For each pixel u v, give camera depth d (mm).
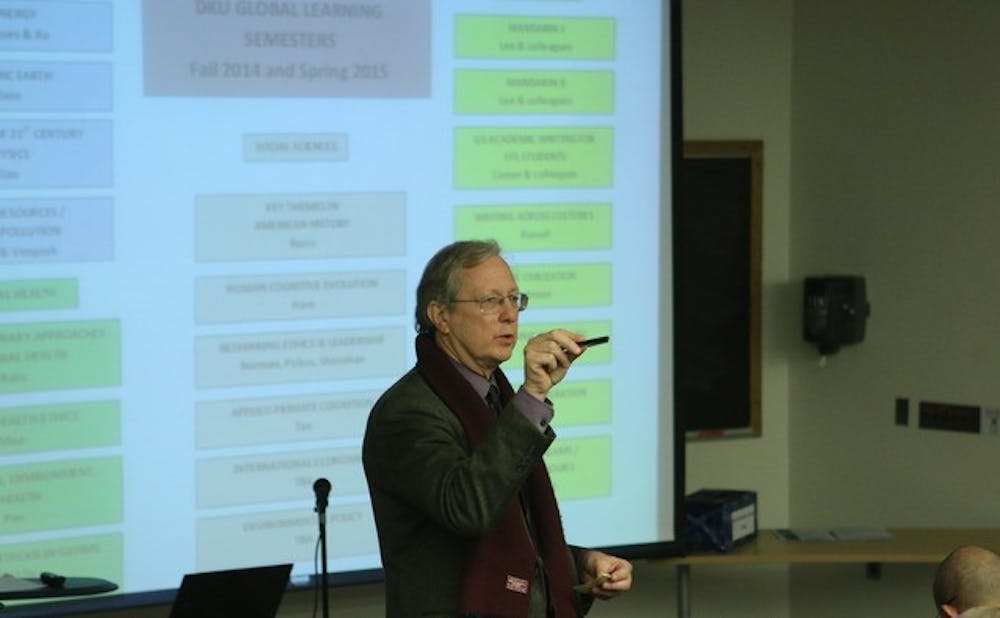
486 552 2859
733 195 6348
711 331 6316
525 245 5125
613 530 5277
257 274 4723
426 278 2977
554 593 2965
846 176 6316
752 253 6383
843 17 6297
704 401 6312
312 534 4836
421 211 4961
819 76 6398
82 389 4492
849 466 6352
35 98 4418
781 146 6426
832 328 6215
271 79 4727
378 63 4883
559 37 5152
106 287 4516
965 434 5902
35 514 4441
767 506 6461
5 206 4391
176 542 4641
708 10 6273
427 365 2955
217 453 4691
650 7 5277
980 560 3229
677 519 5332
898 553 5398
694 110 6250
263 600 3650
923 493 6066
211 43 4645
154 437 4598
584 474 5227
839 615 6340
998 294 5758
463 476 2711
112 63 4512
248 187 4707
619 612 6145
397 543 2930
